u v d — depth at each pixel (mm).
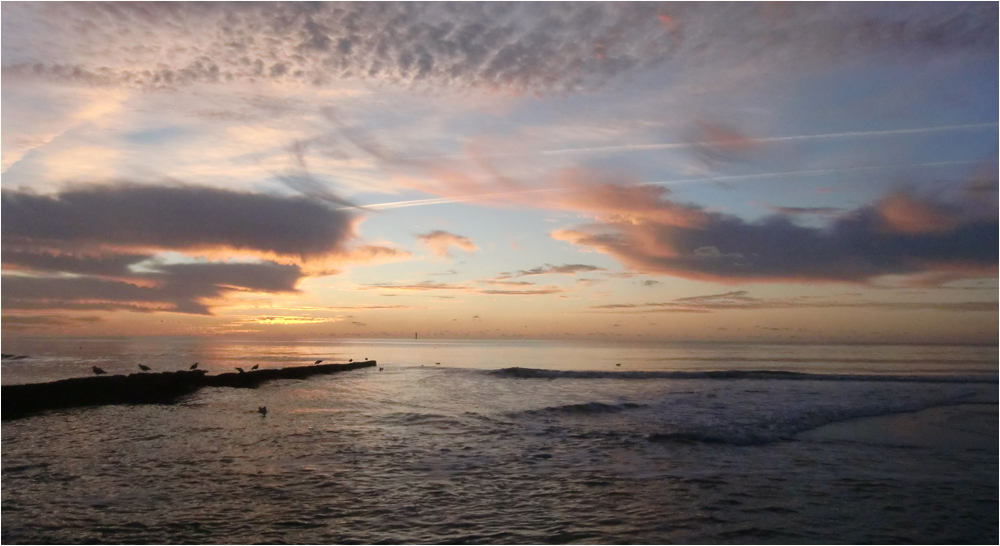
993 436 13391
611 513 7688
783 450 11758
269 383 25422
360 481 9094
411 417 15375
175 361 46000
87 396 17859
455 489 8734
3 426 13680
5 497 8031
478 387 24094
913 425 14859
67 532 6766
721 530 7090
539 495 8469
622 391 22500
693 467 10211
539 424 14484
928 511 7828
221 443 11805
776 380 27141
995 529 7176
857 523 7348
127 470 9562
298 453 10992
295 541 6625
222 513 7504
